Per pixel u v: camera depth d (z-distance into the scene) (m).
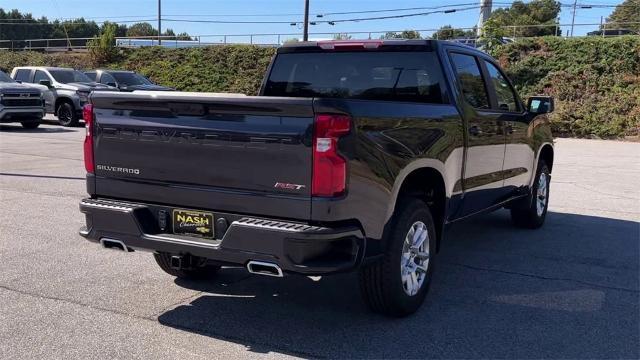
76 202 8.42
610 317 4.58
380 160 3.99
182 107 3.99
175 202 4.13
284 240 3.64
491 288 5.25
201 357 3.81
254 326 4.34
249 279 5.40
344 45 5.48
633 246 6.75
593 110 24.47
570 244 6.83
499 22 30.20
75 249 6.16
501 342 4.10
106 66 38.66
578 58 27.62
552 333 4.27
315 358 3.83
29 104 19.36
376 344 4.05
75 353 3.83
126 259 5.88
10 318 4.37
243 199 3.88
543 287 5.29
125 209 4.19
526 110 6.94
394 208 4.20
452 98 5.07
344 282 5.36
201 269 5.25
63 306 4.63
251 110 3.78
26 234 6.70
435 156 4.63
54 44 61.06
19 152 13.77
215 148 3.92
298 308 4.71
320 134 3.63
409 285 4.49
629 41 27.08
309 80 5.74
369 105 3.94
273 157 3.75
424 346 4.03
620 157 16.45
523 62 28.30
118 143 4.30
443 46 5.25
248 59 35.59
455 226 7.74
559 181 11.69
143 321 4.39
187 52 37.69
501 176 6.16
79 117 21.70
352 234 3.79
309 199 3.69
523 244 6.82
